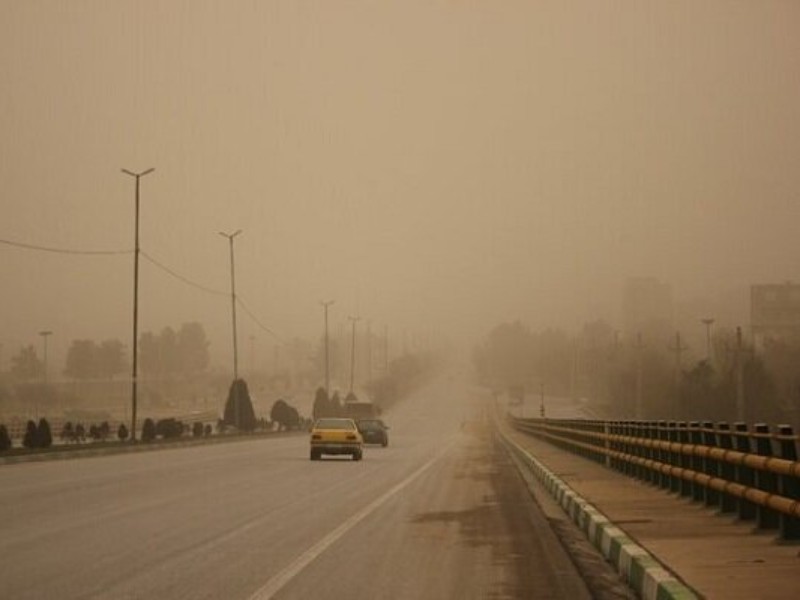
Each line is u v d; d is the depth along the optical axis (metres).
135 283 79.62
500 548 19.86
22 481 38.34
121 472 44.47
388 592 14.89
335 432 57.25
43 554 18.47
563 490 29.02
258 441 96.56
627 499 25.62
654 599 13.12
